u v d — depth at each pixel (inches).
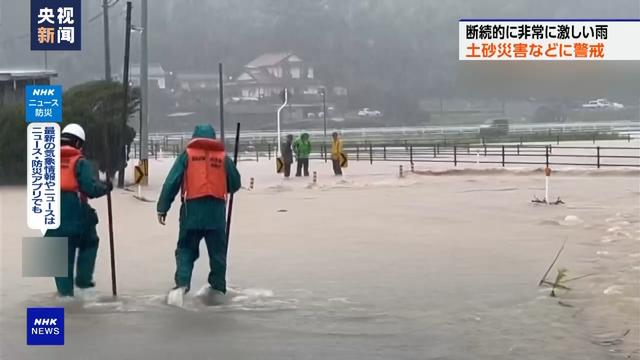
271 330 307.4
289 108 4074.8
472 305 348.8
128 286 396.2
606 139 2546.8
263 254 502.9
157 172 1451.8
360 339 294.2
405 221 677.9
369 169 1419.8
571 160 1544.0
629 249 504.7
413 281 406.9
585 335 295.0
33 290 386.0
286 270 441.7
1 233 617.6
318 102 4126.5
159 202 343.9
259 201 878.4
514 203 821.9
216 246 358.0
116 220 701.9
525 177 1188.5
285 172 1266.0
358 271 438.0
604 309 336.2
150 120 3998.5
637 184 1047.0
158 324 316.8
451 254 496.4
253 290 382.3
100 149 1109.1
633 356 266.7
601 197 874.1
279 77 4128.9
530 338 292.0
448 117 3627.0
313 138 2970.0
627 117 3577.8
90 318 326.6
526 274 423.8
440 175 1248.2
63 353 277.1
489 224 650.8
